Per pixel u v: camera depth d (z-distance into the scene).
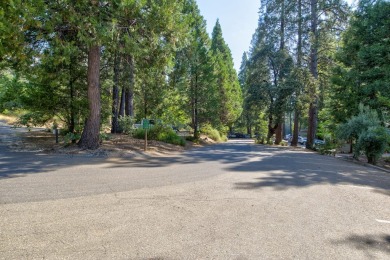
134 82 16.17
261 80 27.67
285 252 2.87
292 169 8.26
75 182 5.55
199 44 23.27
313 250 2.94
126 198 4.57
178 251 2.81
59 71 11.34
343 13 21.94
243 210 4.15
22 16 7.18
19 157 8.49
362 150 12.15
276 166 8.84
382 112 14.74
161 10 10.41
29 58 9.72
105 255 2.68
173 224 3.52
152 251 2.79
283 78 26.03
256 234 3.29
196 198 4.70
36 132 16.95
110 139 13.37
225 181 6.13
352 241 3.19
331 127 19.23
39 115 11.62
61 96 11.68
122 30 10.46
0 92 12.75
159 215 3.82
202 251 2.83
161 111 17.61
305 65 25.44
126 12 9.66
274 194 5.12
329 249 2.97
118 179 5.98
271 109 25.88
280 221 3.74
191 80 23.31
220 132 35.50
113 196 4.66
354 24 16.97
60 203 4.19
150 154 10.97
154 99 17.34
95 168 7.26
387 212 4.27
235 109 41.16
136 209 4.04
